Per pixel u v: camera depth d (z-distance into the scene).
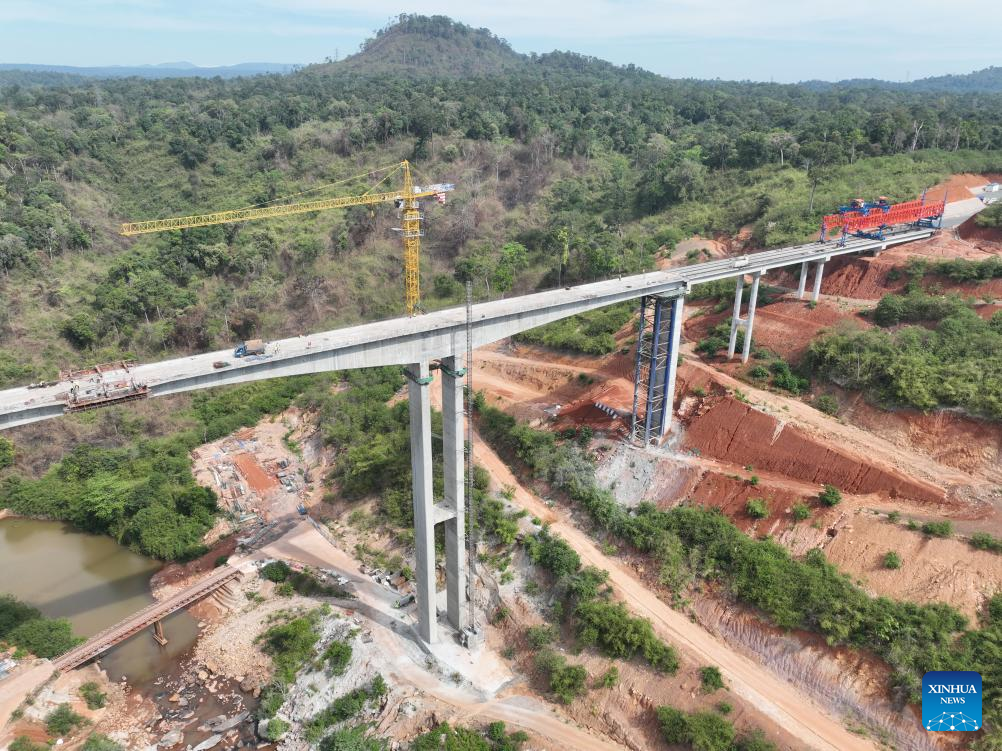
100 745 59.66
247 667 70.94
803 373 93.69
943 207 120.94
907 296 100.38
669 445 90.62
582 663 66.88
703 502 80.75
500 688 66.94
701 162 188.50
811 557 69.62
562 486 87.69
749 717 58.31
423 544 66.75
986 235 113.38
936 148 165.62
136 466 105.06
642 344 89.12
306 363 59.00
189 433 116.00
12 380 118.50
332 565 84.88
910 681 56.78
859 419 84.88
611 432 94.25
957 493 70.88
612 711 62.50
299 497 100.69
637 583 74.00
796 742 56.12
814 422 84.56
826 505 73.56
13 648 69.62
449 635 73.44
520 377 119.25
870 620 61.03
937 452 77.44
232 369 57.16
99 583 85.62
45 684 65.50
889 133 168.38
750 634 65.94
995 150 162.62
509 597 75.38
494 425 102.19
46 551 92.38
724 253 141.12
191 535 91.75
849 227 112.19
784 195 151.50
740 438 86.06
